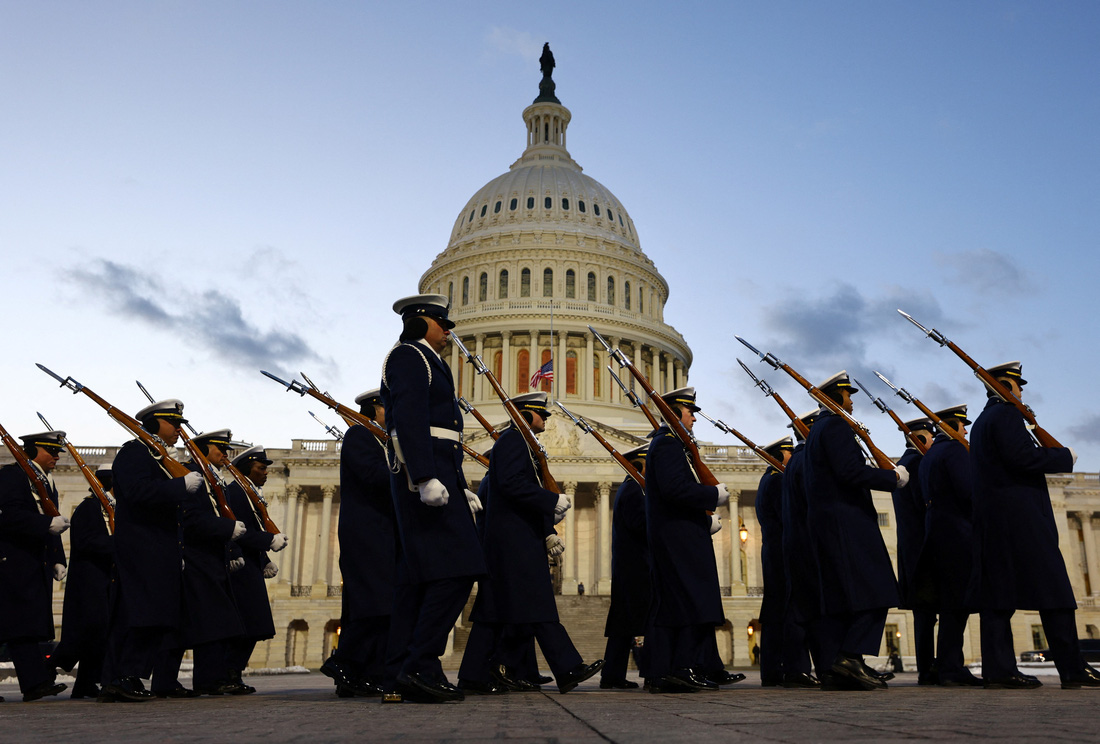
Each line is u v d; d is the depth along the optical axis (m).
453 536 8.70
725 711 6.70
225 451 15.46
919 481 14.05
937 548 12.92
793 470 13.16
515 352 98.31
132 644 10.90
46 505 12.98
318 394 12.73
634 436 74.31
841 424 11.41
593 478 72.81
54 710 8.81
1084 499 79.31
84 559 13.98
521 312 97.06
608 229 109.94
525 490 11.00
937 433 14.32
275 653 67.75
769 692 10.68
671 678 10.91
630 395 12.33
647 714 6.49
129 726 5.92
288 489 72.50
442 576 8.56
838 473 11.08
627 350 100.62
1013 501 11.01
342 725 5.74
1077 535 80.44
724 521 74.38
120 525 11.15
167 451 11.69
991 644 11.00
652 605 11.48
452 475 8.88
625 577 14.31
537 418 12.52
